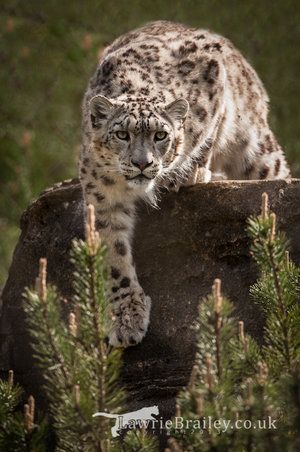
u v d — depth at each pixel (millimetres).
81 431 12914
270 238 13664
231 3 33781
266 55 33281
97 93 17594
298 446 12586
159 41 18531
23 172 32625
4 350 17562
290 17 33688
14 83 34312
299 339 13688
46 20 34906
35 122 33719
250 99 19938
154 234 16844
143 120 16625
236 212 16281
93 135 16938
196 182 17562
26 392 16938
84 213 17250
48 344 13055
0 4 35469
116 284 16672
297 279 14117
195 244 16516
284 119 32250
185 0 33969
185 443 12805
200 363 13172
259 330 15609
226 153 19797
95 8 34531
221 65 18453
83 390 13031
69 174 32719
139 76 17594
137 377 15930
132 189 16922
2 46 34688
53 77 34281
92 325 13062
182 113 17094
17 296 17703
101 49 33938
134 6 34250
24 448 13609
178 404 12828
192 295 16312
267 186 16312
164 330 16203
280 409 12883
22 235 18438
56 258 17438
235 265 16172
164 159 16938
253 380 12844
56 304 13344
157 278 16625
